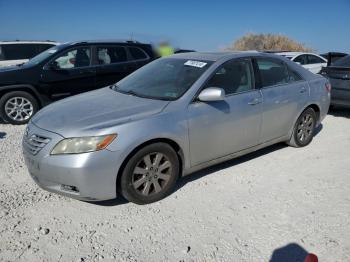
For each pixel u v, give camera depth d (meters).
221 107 4.25
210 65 4.39
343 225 3.51
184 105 3.98
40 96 7.31
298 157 5.23
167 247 3.18
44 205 3.84
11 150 5.49
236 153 4.63
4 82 6.98
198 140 4.10
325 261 3.02
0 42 11.80
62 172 3.45
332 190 4.22
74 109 4.02
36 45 12.04
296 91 5.21
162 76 4.59
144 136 3.62
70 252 3.11
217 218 3.62
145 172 3.77
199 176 4.54
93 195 3.52
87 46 7.77
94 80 7.83
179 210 3.76
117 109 3.91
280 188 4.26
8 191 4.12
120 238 3.30
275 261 3.02
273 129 5.00
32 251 3.11
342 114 8.05
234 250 3.14
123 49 8.17
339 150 5.55
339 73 7.35
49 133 3.58
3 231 3.37
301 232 3.40
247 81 4.66
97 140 3.44
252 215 3.68
